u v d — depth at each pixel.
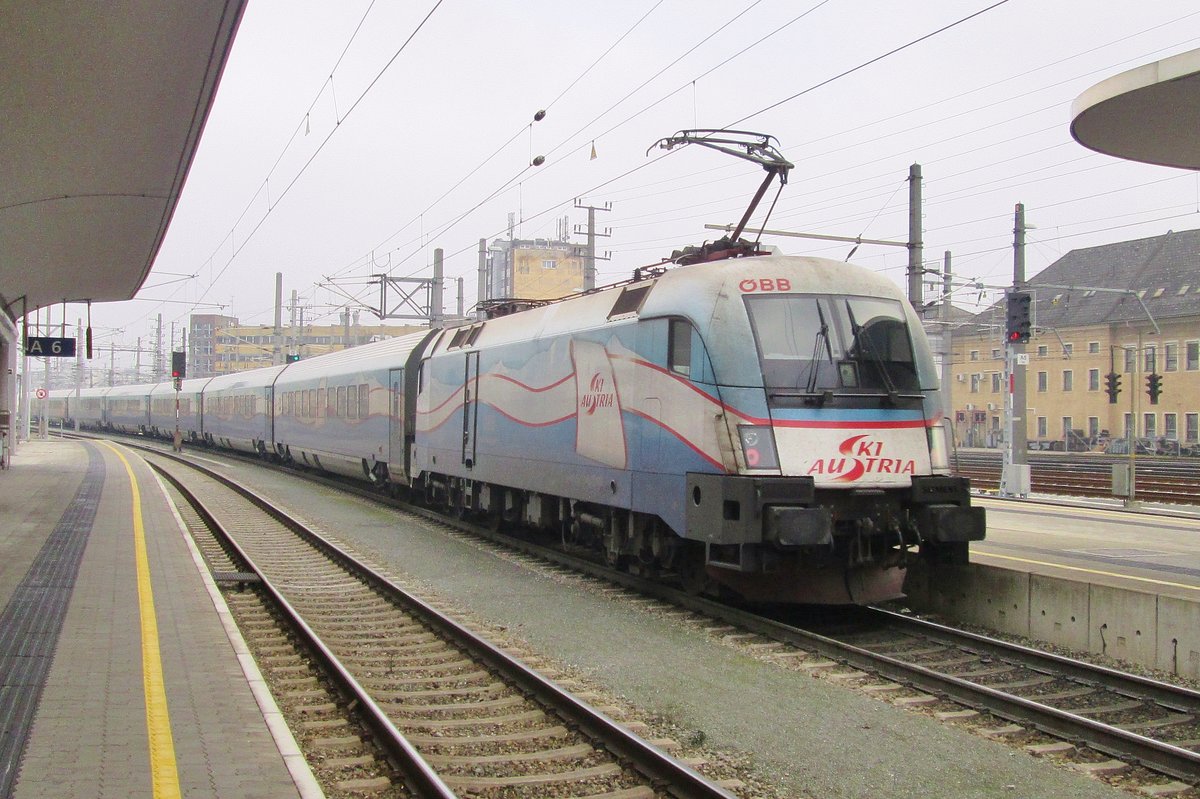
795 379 10.35
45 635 8.87
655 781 6.11
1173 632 8.93
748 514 9.79
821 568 10.65
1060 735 7.00
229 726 6.37
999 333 67.25
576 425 13.51
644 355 11.76
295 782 5.41
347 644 10.09
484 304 19.00
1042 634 10.25
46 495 22.59
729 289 10.67
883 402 10.65
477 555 15.84
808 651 9.47
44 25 9.30
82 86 10.99
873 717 7.46
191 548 14.44
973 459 47.09
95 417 76.12
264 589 12.69
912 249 22.78
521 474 15.40
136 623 9.39
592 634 10.27
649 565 12.64
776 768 6.43
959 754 6.68
